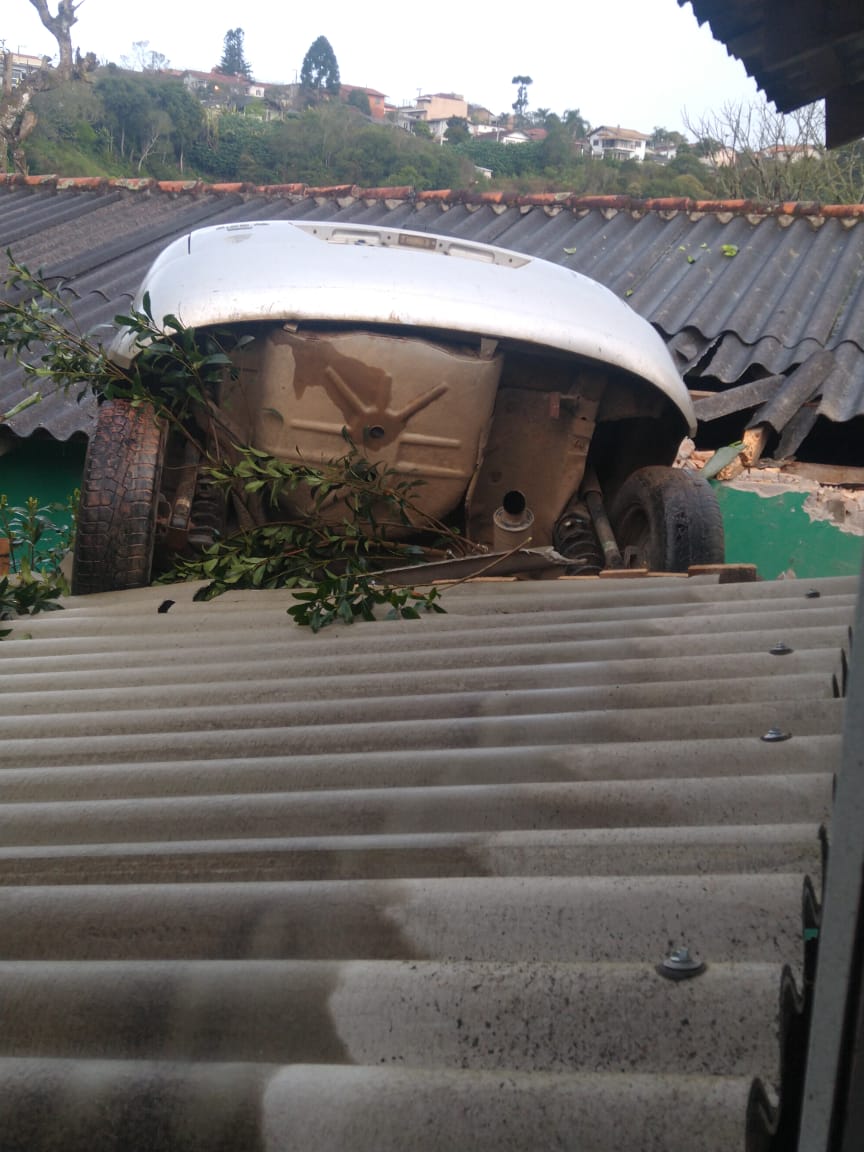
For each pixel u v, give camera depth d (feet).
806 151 71.05
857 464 27.50
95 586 14.82
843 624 10.13
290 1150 4.65
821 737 7.59
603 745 7.85
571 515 17.31
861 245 31.32
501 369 15.71
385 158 133.49
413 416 15.07
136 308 15.75
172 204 38.68
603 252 33.04
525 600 12.15
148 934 6.10
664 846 6.38
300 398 14.97
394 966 5.48
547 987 5.28
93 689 10.51
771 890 5.75
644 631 10.55
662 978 5.21
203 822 7.50
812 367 25.79
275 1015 5.35
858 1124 3.52
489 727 8.55
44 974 5.67
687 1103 4.51
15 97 72.69
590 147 190.70
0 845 7.63
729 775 7.45
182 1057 5.31
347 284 14.90
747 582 12.12
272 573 14.87
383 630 11.75
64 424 25.26
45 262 32.99
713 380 27.81
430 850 6.63
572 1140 4.49
